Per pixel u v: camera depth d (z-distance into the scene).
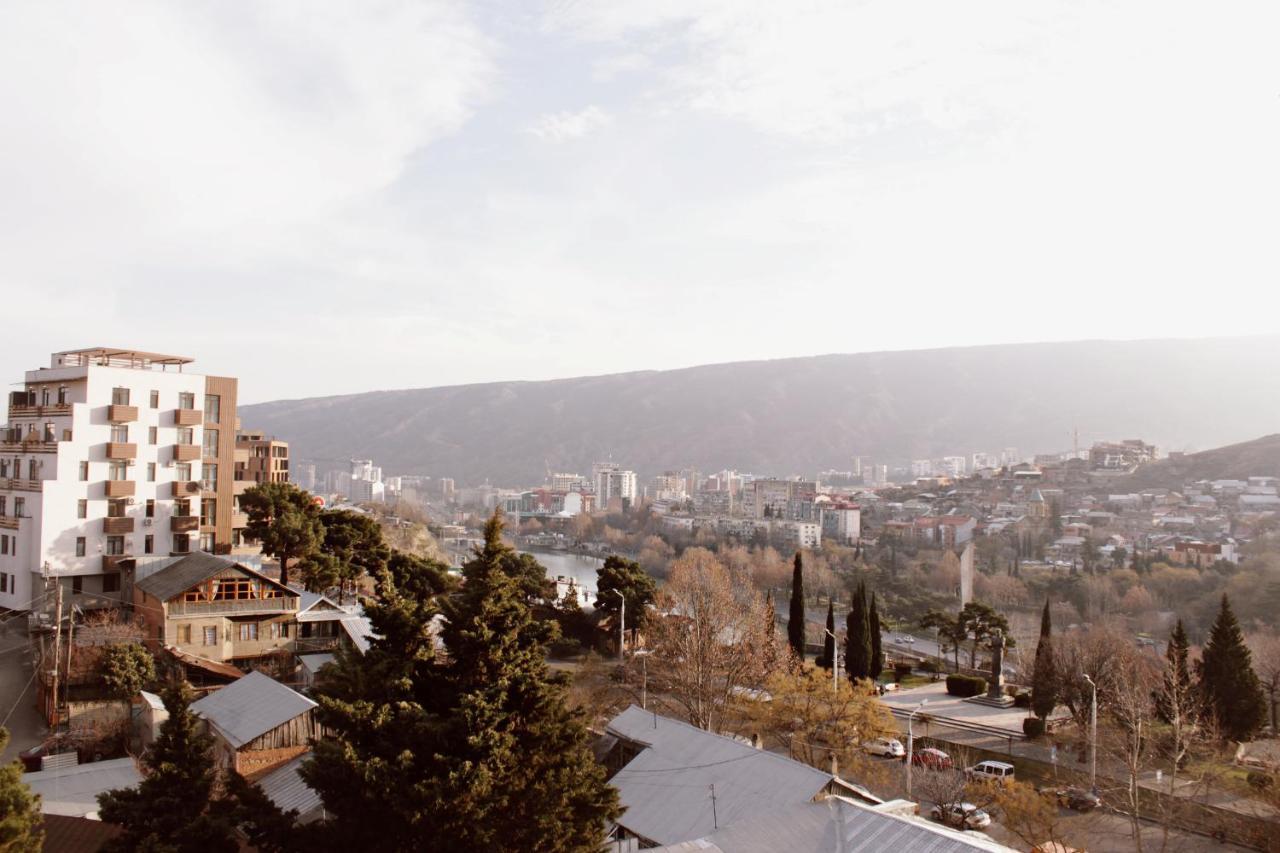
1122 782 61.75
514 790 26.08
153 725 51.91
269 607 72.38
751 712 64.88
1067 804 57.56
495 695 26.75
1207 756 65.19
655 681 80.31
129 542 85.75
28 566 81.62
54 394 88.44
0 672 66.19
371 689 27.08
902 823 30.72
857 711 58.81
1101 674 73.56
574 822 27.22
